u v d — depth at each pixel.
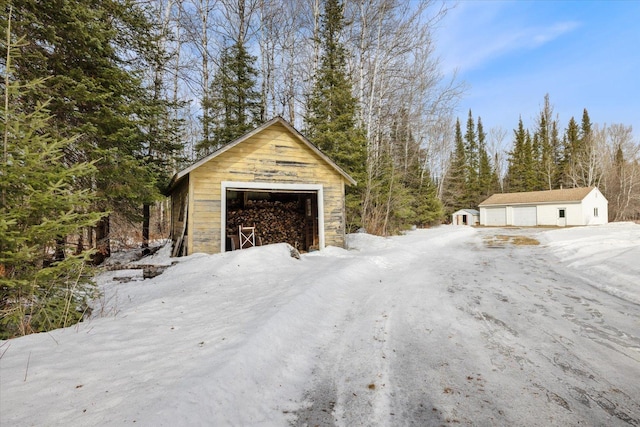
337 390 2.92
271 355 3.35
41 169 3.99
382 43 19.25
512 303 5.45
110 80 9.02
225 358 3.03
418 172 28.73
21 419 2.10
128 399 2.34
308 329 4.22
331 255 10.73
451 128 35.16
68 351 3.23
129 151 10.68
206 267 7.96
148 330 3.95
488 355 3.55
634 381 2.98
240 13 18.28
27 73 7.46
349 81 18.48
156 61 12.13
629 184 37.53
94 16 8.08
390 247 13.14
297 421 2.46
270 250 8.98
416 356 3.56
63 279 4.19
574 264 8.83
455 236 19.53
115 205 10.10
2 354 3.09
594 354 3.54
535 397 2.75
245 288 6.30
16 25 6.90
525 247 13.45
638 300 5.50
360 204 18.75
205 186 10.15
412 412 2.57
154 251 13.02
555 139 47.97
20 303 3.85
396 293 6.23
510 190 46.12
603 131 45.62
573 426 2.37
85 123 8.77
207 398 2.44
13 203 3.74
